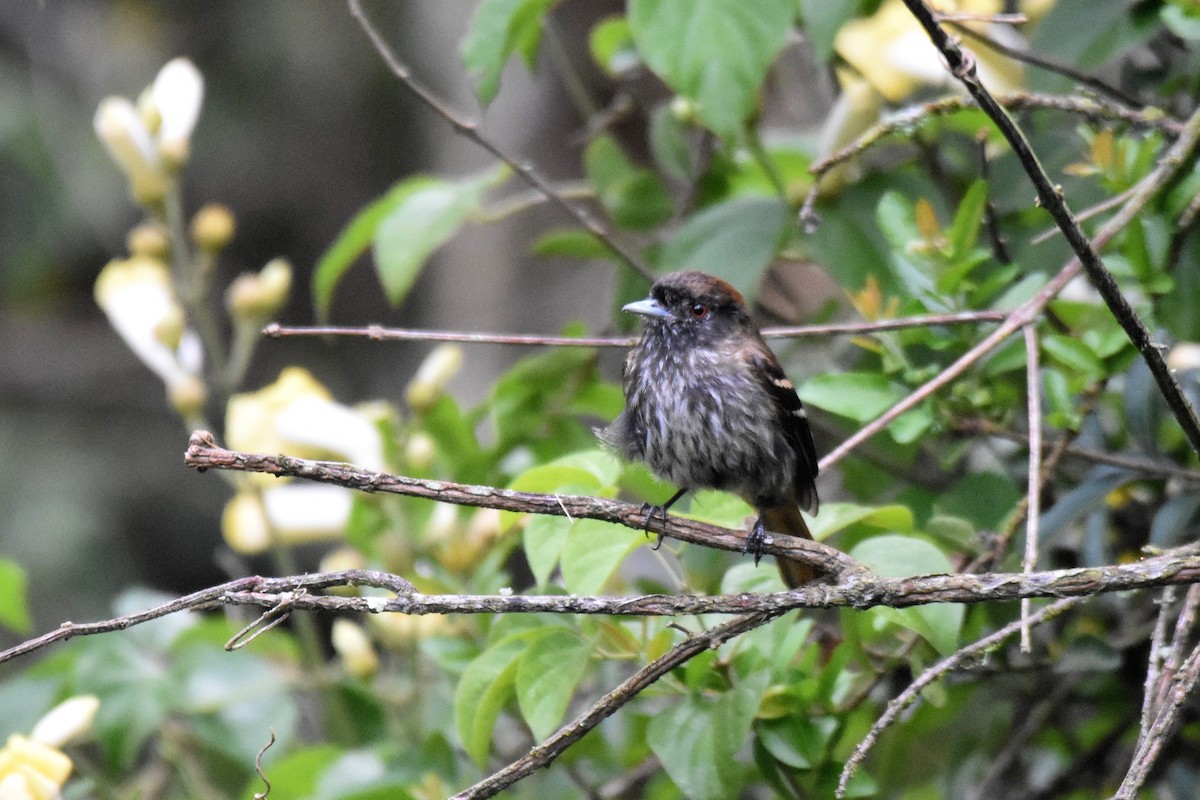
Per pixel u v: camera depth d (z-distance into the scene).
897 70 9.90
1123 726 9.94
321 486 10.49
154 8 26.69
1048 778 10.84
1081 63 9.28
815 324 11.43
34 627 22.62
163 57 26.44
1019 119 10.14
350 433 10.29
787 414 9.02
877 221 9.71
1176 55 10.55
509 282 24.12
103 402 26.17
